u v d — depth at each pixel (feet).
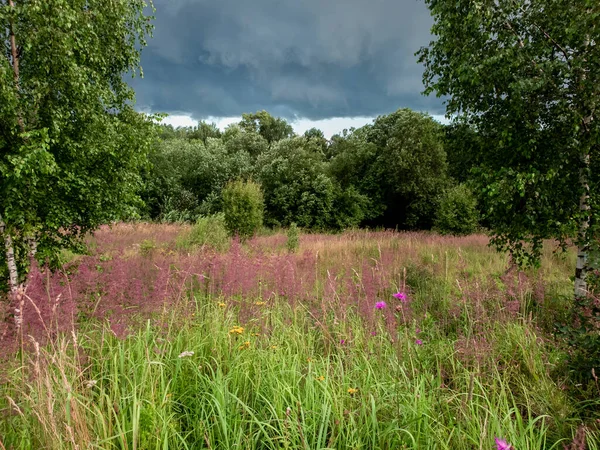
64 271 16.20
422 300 18.79
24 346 9.76
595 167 18.04
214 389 8.25
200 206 82.48
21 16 16.78
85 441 6.50
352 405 8.29
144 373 8.46
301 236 55.57
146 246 33.71
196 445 7.73
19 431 7.48
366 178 95.91
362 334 12.04
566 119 17.58
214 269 17.69
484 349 10.34
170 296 13.61
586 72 16.84
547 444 8.07
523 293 15.51
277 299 15.40
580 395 9.64
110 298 12.94
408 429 7.47
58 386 7.89
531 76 17.69
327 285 15.94
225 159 93.09
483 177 19.30
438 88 21.22
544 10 17.97
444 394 9.13
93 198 19.84
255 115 156.25
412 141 83.97
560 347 11.65
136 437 6.71
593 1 15.60
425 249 38.14
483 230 62.69
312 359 10.71
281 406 7.91
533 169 17.38
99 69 21.26
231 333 11.55
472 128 21.03
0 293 16.71
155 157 80.28
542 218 18.57
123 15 21.72
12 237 17.35
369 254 34.71
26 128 17.29
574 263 28.76
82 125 19.48
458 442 7.36
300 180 83.76
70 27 17.53
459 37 19.67
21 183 16.52
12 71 16.25
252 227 57.06
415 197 88.28
